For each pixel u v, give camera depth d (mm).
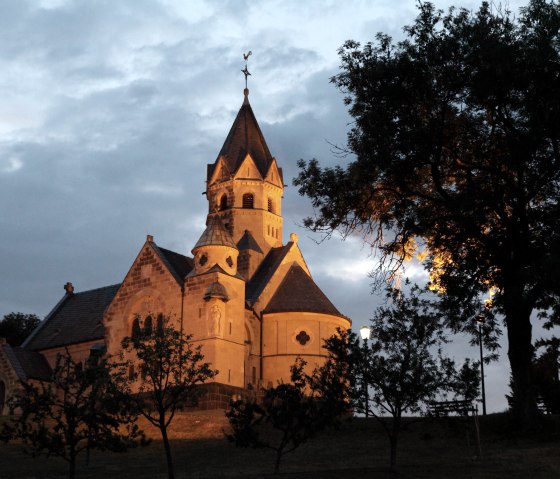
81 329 80438
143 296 71938
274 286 77250
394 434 36781
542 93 41750
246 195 84188
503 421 47750
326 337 73625
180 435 52062
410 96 45156
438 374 36781
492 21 43125
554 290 40875
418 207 46625
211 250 69750
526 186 43844
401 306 38156
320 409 36406
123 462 44656
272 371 72438
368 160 44625
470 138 45500
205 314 67312
